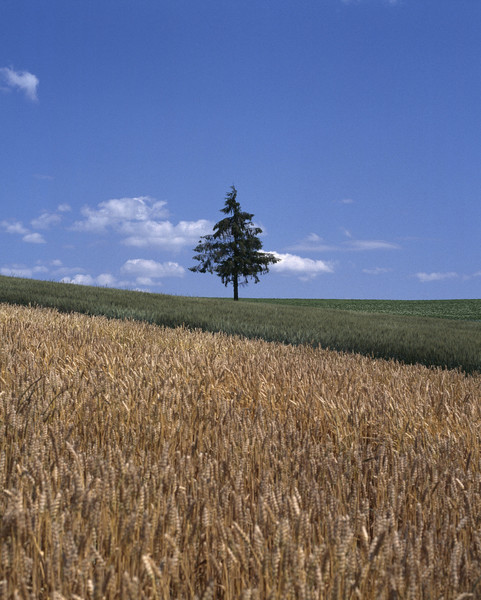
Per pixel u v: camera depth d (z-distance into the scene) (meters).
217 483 2.25
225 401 3.98
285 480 2.38
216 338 8.80
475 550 1.95
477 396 5.17
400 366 7.49
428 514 2.22
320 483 2.50
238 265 41.66
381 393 4.71
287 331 13.60
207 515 1.81
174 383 4.37
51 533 1.66
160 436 3.00
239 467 2.45
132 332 8.30
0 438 2.72
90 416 3.27
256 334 13.55
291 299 59.31
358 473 2.58
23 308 11.45
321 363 6.62
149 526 1.64
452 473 2.65
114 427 3.09
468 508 2.15
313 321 17.30
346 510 2.21
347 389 4.75
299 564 1.49
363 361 7.60
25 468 2.05
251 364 5.86
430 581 1.61
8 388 3.73
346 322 18.00
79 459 2.19
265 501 1.92
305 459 2.67
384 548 1.65
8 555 1.53
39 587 1.52
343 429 3.54
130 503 1.89
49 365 4.87
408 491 2.45
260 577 1.54
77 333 6.98
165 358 5.88
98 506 1.71
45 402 3.36
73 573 1.46
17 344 5.61
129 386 4.04
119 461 2.28
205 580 1.75
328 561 1.53
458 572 1.72
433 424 3.95
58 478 2.15
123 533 1.68
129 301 20.33
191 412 3.55
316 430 3.59
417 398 4.64
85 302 17.94
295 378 5.21
